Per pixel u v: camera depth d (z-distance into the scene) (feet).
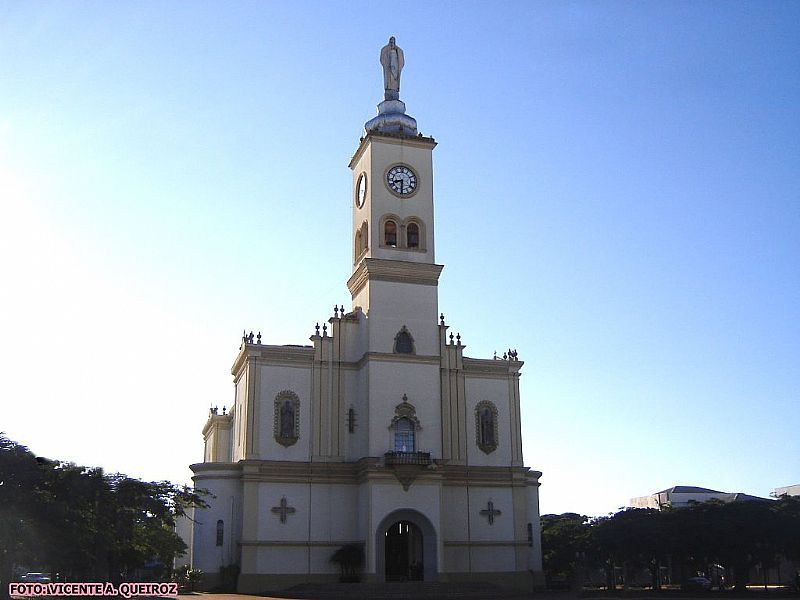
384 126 262.67
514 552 244.63
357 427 241.35
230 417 284.82
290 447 235.40
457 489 244.83
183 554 231.09
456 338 258.37
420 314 245.86
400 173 256.73
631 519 271.49
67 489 169.58
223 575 225.56
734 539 245.65
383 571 223.30
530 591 241.35
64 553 168.04
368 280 243.81
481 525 244.01
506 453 252.83
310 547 229.25
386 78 272.72
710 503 272.51
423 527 229.66
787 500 268.00
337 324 247.29
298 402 239.30
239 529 229.66
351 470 237.25
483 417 253.85
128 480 185.37
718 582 325.01
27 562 169.07
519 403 258.57
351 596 204.74
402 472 228.02
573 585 296.71
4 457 162.40
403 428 236.84
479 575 239.71
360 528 231.09
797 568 330.75
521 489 249.96
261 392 237.04
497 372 258.78
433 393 241.14
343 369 245.04
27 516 160.97
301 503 231.91
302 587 219.82
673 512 268.62
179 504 199.11
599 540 273.13
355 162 270.67
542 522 371.56
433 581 224.12
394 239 252.42
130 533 186.29
